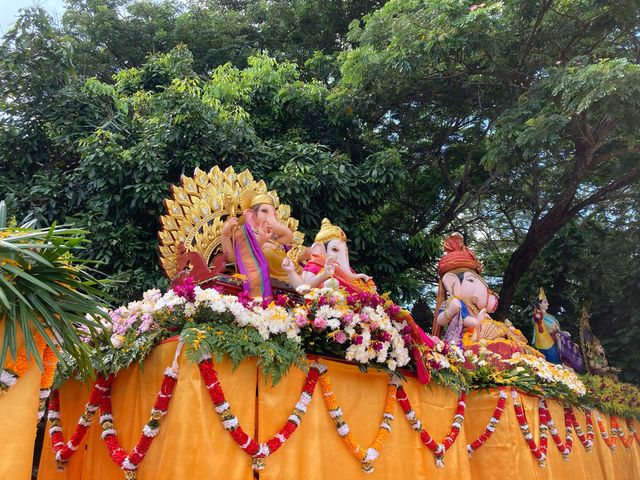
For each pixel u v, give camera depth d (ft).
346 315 14.74
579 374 30.45
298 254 19.26
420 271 44.42
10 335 10.71
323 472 14.15
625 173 40.70
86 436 14.90
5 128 29.71
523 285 46.21
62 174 29.99
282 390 13.87
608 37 38.42
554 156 40.63
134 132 30.58
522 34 37.42
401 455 16.21
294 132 35.91
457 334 23.17
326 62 43.29
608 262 43.68
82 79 39.93
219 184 18.76
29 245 11.10
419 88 39.68
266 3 50.96
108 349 14.42
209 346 12.58
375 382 16.19
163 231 17.63
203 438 12.19
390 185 33.37
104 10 47.39
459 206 48.16
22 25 29.50
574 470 23.93
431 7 34.27
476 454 21.06
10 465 10.82
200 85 37.76
